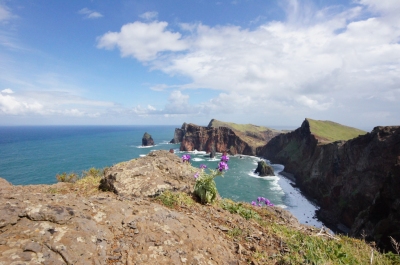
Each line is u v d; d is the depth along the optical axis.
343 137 101.12
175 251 4.50
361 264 6.10
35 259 3.28
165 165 10.20
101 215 5.06
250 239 6.15
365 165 50.88
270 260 5.24
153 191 8.23
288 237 7.02
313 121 112.62
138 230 4.88
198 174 9.56
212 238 5.43
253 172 86.19
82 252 3.78
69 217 4.40
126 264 3.94
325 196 57.38
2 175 56.72
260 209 10.62
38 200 4.85
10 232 3.68
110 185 8.69
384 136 49.94
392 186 29.45
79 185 9.67
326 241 7.38
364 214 35.22
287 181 78.94
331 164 63.06
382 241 25.08
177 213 6.21
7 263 3.05
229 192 59.00
